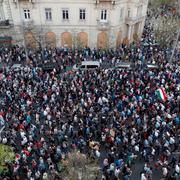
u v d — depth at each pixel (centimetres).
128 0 5531
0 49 5331
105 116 3309
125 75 4150
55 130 3044
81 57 5088
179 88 3797
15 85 3784
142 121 3203
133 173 2797
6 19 5438
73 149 2672
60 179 2403
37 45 5494
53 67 4525
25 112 3312
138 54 5119
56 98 3616
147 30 6888
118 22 5528
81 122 3131
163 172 2656
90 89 3781
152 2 8981
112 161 2702
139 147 2919
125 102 3541
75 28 5559
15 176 2477
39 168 2605
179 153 2980
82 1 5206
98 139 3075
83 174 2214
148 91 3734
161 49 5409
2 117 3250
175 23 6350
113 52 5341
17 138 3094
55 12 5356
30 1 5178
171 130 3073
